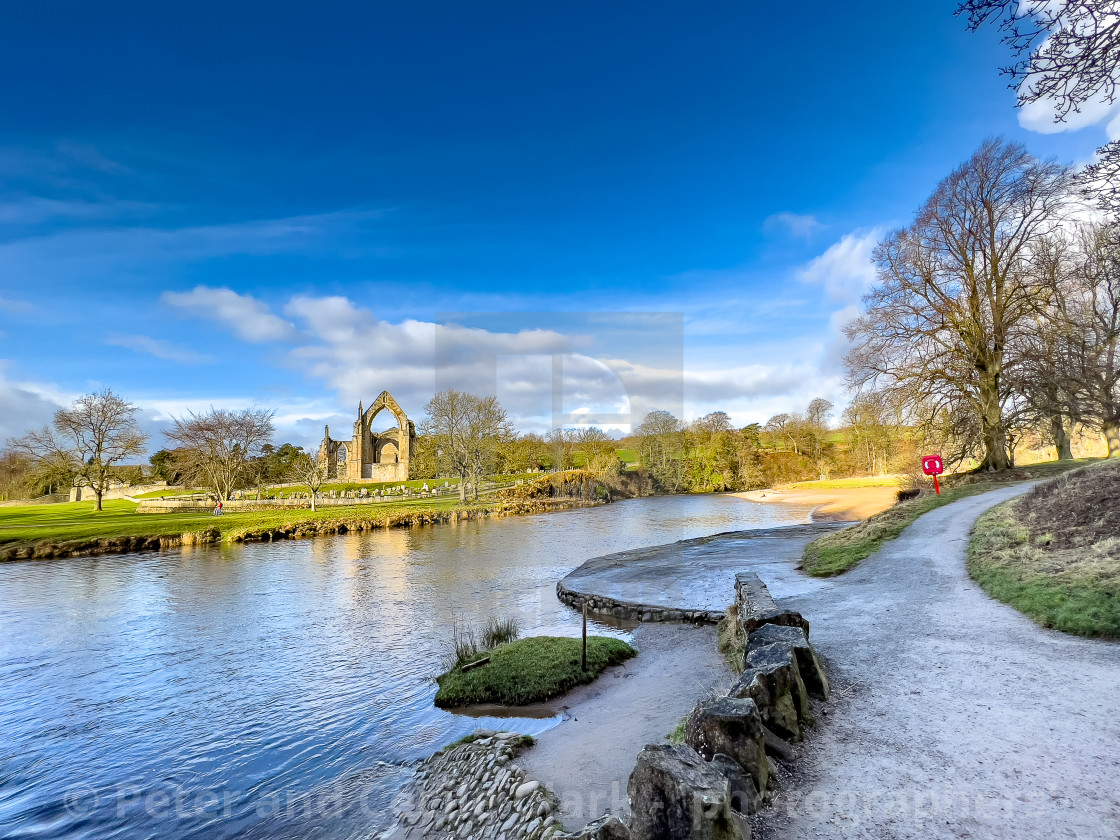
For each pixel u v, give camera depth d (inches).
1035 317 855.1
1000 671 218.7
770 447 2625.5
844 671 233.9
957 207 877.8
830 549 600.4
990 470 895.1
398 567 794.2
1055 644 245.8
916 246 889.5
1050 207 800.3
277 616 537.6
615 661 340.2
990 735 165.6
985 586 358.6
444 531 1207.6
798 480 2512.3
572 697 295.0
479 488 1555.1
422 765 239.0
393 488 2167.8
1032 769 144.6
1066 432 1051.9
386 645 424.5
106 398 1843.0
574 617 474.0
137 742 284.4
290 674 372.5
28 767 263.0
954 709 186.7
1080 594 288.2
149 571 832.9
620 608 458.9
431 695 319.0
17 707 333.7
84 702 339.3
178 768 256.1
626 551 649.0
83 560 960.3
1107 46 173.8
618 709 265.7
